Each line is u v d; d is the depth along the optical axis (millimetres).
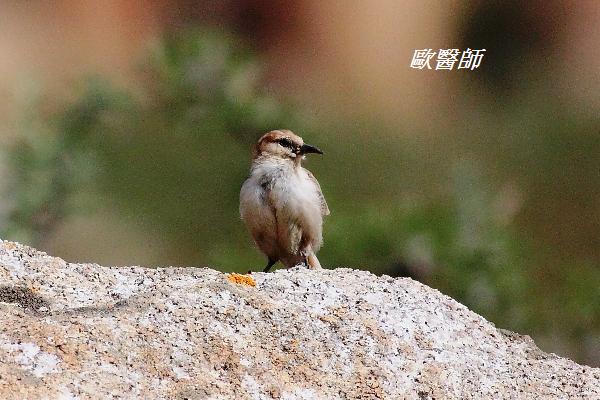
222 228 14828
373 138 16312
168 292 7883
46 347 6902
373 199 14695
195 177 14648
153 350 7152
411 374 7652
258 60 15727
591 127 17719
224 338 7449
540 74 18453
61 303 8039
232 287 8062
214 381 7043
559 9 18781
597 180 17203
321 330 7805
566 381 8039
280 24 18484
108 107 14438
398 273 12344
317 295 8227
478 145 17219
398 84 17703
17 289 8094
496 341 8383
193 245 14977
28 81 14438
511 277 12617
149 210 14797
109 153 14562
